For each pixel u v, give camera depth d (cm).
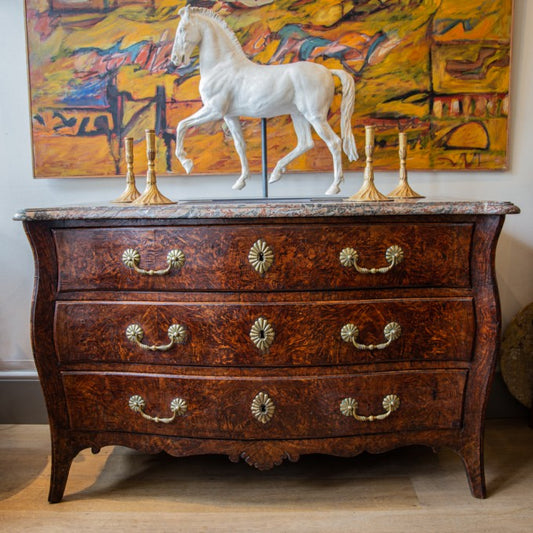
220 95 156
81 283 133
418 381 135
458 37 181
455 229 129
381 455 171
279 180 194
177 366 134
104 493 150
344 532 129
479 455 140
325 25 181
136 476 159
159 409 136
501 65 182
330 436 135
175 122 187
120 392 137
